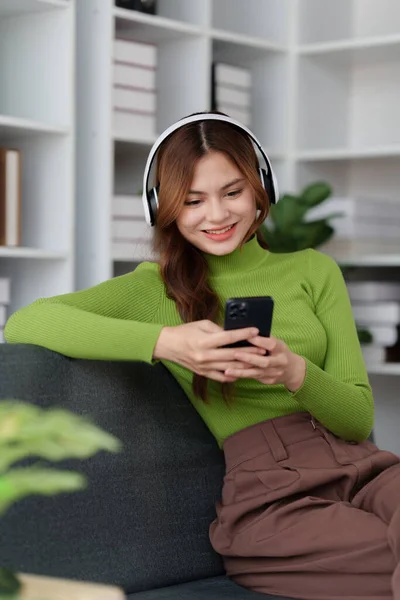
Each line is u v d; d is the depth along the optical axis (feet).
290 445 6.61
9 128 11.89
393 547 5.48
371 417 6.89
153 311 6.88
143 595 5.98
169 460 6.51
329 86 15.61
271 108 15.06
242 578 6.30
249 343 6.18
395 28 15.58
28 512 5.62
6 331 6.53
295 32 14.94
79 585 3.41
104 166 12.76
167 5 14.20
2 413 2.78
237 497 6.48
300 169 15.06
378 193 15.81
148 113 13.29
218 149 6.67
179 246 6.95
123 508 6.13
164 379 6.71
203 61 13.78
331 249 14.28
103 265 12.84
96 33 12.79
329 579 5.80
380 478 6.31
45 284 12.57
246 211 6.81
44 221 12.53
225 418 6.82
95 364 6.26
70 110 12.23
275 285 7.18
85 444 2.63
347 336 7.18
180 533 6.45
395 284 14.52
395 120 15.72
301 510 6.17
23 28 12.59
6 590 3.05
